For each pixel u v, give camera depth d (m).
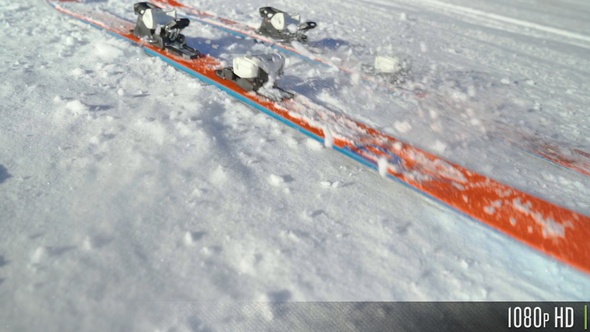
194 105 3.22
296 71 4.31
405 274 1.95
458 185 2.64
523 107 4.42
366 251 2.06
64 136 2.68
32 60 3.79
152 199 2.22
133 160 2.50
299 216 2.24
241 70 3.38
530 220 2.38
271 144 2.91
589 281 2.03
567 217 2.42
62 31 4.64
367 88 4.12
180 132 2.83
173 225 2.07
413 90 4.33
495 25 9.40
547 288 1.97
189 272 1.83
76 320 1.58
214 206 2.23
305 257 1.98
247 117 3.23
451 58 6.06
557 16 11.33
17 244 1.86
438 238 2.21
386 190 2.57
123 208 2.13
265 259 1.94
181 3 6.74
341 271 1.92
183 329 1.59
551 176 3.02
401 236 2.19
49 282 1.70
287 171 2.63
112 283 1.73
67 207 2.10
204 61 4.04
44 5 5.49
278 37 5.14
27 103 3.02
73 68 3.72
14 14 5.03
